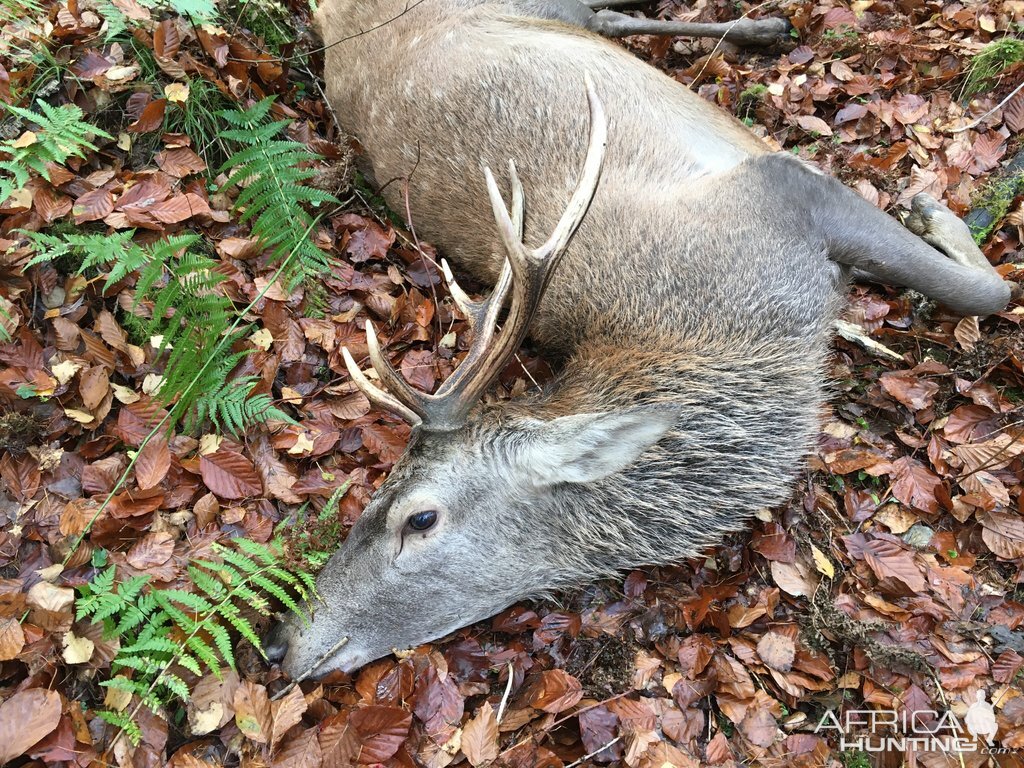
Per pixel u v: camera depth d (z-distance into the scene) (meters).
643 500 1.04
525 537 1.01
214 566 0.92
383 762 0.89
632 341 1.11
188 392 1.01
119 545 0.99
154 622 0.90
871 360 1.22
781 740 0.95
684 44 1.68
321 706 0.94
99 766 0.83
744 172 1.14
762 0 1.70
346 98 1.41
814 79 1.54
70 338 1.07
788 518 1.10
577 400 1.06
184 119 1.25
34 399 1.03
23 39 1.18
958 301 1.14
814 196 1.13
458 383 0.95
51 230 1.12
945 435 1.13
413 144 1.31
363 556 0.99
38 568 0.94
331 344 1.20
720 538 1.08
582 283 1.16
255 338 1.17
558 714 0.96
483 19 1.40
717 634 1.03
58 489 1.00
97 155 1.19
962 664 0.97
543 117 1.23
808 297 1.12
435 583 1.00
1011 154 1.38
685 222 1.13
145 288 0.99
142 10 1.25
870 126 1.47
